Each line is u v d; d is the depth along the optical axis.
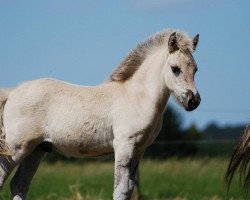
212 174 20.28
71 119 10.69
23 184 11.30
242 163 10.81
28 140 10.76
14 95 10.95
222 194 17.16
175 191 17.55
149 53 10.89
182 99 10.21
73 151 10.97
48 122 10.82
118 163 10.41
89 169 21.52
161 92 10.59
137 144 10.55
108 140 10.73
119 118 10.54
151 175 19.97
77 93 10.85
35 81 11.06
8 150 10.62
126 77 10.98
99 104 10.70
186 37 10.47
